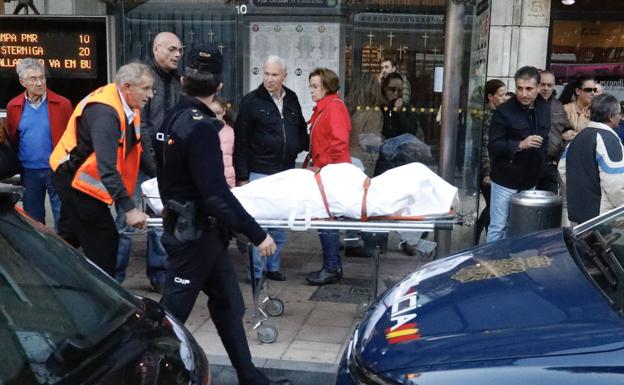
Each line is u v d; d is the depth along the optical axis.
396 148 6.81
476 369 2.37
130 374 2.15
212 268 3.63
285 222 4.27
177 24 6.82
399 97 6.78
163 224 3.58
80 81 6.95
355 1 6.69
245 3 6.74
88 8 6.88
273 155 5.76
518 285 2.88
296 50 6.82
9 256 2.57
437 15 6.64
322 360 4.35
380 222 4.26
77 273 2.69
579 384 2.22
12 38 6.89
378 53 6.76
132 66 4.14
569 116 7.04
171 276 3.56
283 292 5.66
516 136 5.54
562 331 2.47
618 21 8.27
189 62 3.54
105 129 4.03
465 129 5.79
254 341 4.66
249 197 4.30
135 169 4.41
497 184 5.68
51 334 2.31
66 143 4.27
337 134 5.49
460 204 5.84
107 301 2.61
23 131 5.84
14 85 6.98
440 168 5.34
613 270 2.98
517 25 8.27
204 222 3.51
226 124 5.83
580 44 8.39
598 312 2.57
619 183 4.77
